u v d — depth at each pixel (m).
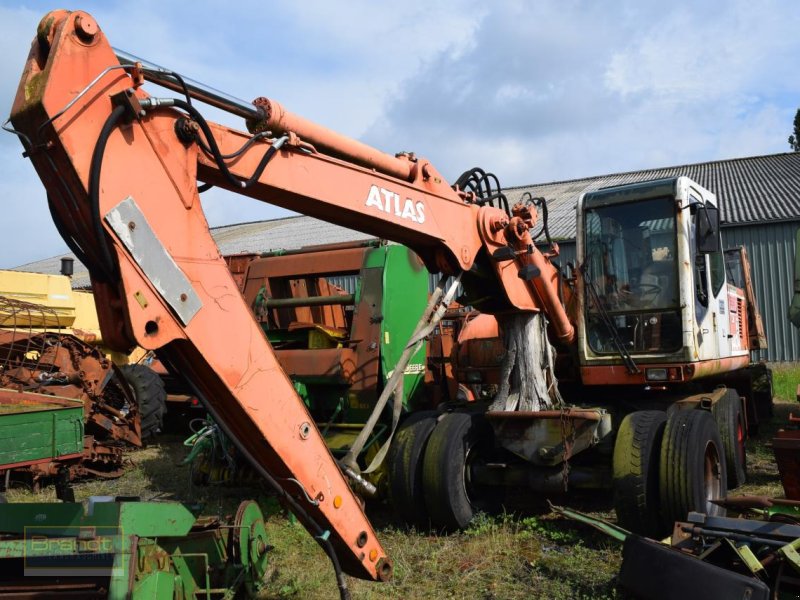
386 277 6.20
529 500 6.09
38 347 7.91
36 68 2.42
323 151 3.65
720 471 5.04
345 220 3.92
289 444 3.11
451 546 4.96
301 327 6.60
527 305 5.32
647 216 5.70
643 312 5.65
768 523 3.70
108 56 2.54
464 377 6.47
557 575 4.30
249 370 2.96
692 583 3.45
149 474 8.00
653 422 4.86
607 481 5.11
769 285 17.03
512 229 5.05
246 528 3.60
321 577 4.32
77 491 7.16
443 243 4.49
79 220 2.50
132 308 2.54
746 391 8.88
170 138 2.74
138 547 2.70
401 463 5.34
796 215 16.80
